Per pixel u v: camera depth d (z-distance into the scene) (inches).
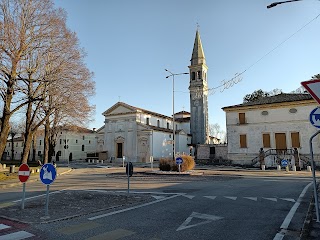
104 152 2172.7
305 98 1344.7
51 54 967.6
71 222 270.1
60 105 1072.2
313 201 372.8
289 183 634.8
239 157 1480.1
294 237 220.2
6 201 409.1
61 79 966.4
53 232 235.3
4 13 812.6
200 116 2335.1
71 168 1438.2
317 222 248.7
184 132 2301.9
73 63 1018.7
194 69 2417.6
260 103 1460.4
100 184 637.3
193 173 924.6
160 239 215.5
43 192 506.3
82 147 2972.4
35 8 880.3
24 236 224.1
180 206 351.6
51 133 1571.1
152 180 727.7
